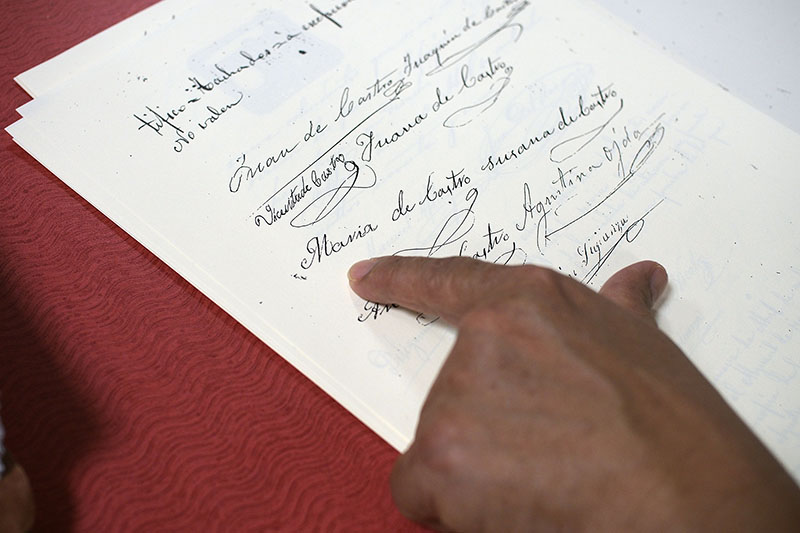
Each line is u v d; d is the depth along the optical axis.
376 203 0.46
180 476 0.37
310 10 0.55
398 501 0.35
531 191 0.48
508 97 0.53
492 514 0.32
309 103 0.50
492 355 0.33
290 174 0.47
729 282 0.46
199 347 0.41
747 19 0.61
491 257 0.45
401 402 0.39
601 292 0.44
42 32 0.53
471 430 0.32
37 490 0.36
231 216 0.44
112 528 0.36
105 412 0.39
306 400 0.40
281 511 0.37
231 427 0.39
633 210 0.49
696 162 0.51
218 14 0.54
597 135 0.52
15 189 0.45
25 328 0.41
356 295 0.42
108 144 0.46
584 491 0.31
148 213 0.44
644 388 0.33
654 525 0.30
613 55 0.56
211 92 0.50
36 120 0.47
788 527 0.30
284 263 0.43
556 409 0.32
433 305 0.39
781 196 0.51
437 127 0.51
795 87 0.57
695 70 0.57
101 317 0.42
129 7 0.56
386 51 0.54
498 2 0.58
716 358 0.43
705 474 0.31
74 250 0.44
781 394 0.42
